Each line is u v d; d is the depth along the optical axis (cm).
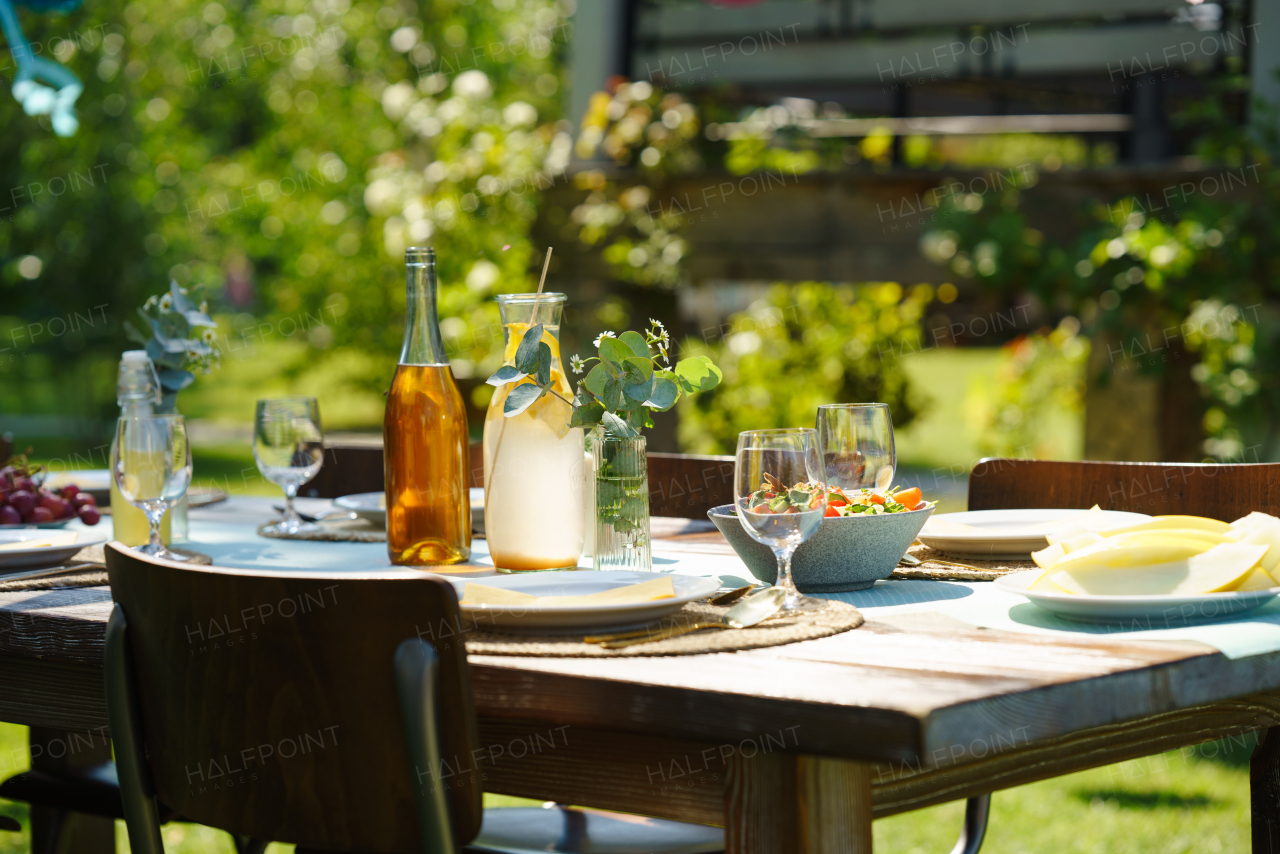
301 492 248
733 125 524
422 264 152
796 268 491
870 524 127
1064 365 646
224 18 973
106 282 901
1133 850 264
